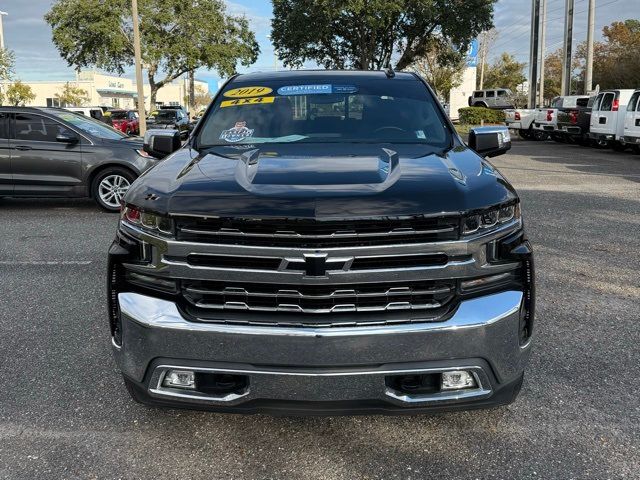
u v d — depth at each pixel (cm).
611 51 5109
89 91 8000
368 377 257
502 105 4659
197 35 3778
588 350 416
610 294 532
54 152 946
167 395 271
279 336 254
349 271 253
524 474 279
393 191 261
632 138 1803
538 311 491
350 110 402
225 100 419
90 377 380
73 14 3609
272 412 267
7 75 3438
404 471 283
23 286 567
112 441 309
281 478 279
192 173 296
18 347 426
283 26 3597
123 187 959
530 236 754
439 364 260
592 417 329
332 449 302
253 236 254
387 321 257
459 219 258
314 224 249
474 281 267
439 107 413
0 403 347
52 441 309
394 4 3188
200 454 298
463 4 3462
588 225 820
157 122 3288
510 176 1390
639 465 285
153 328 265
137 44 2723
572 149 2244
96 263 647
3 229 831
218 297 265
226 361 261
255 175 284
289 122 392
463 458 293
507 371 271
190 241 261
